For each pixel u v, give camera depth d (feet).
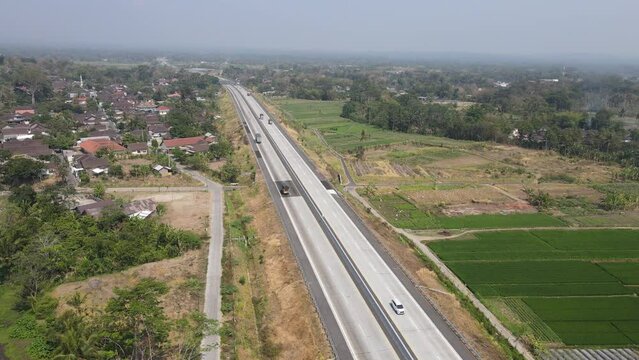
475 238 257.34
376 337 150.20
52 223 222.48
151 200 276.21
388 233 248.73
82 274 193.06
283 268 197.26
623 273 218.18
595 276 214.90
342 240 223.71
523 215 296.71
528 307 188.34
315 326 155.63
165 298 175.83
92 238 209.97
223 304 172.35
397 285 182.91
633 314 184.65
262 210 267.80
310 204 273.33
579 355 159.84
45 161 355.36
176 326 152.05
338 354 141.49
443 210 303.68
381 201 315.78
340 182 346.13
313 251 210.59
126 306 143.13
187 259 210.18
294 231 232.53
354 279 186.39
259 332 161.48
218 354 144.56
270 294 183.52
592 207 316.19
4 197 282.97
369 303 169.27
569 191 350.64
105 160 346.95
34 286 179.63
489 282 207.31
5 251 194.59
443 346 146.82
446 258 231.30
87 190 299.58
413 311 165.27
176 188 312.09
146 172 333.42
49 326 153.07
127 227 221.66
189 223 253.44
